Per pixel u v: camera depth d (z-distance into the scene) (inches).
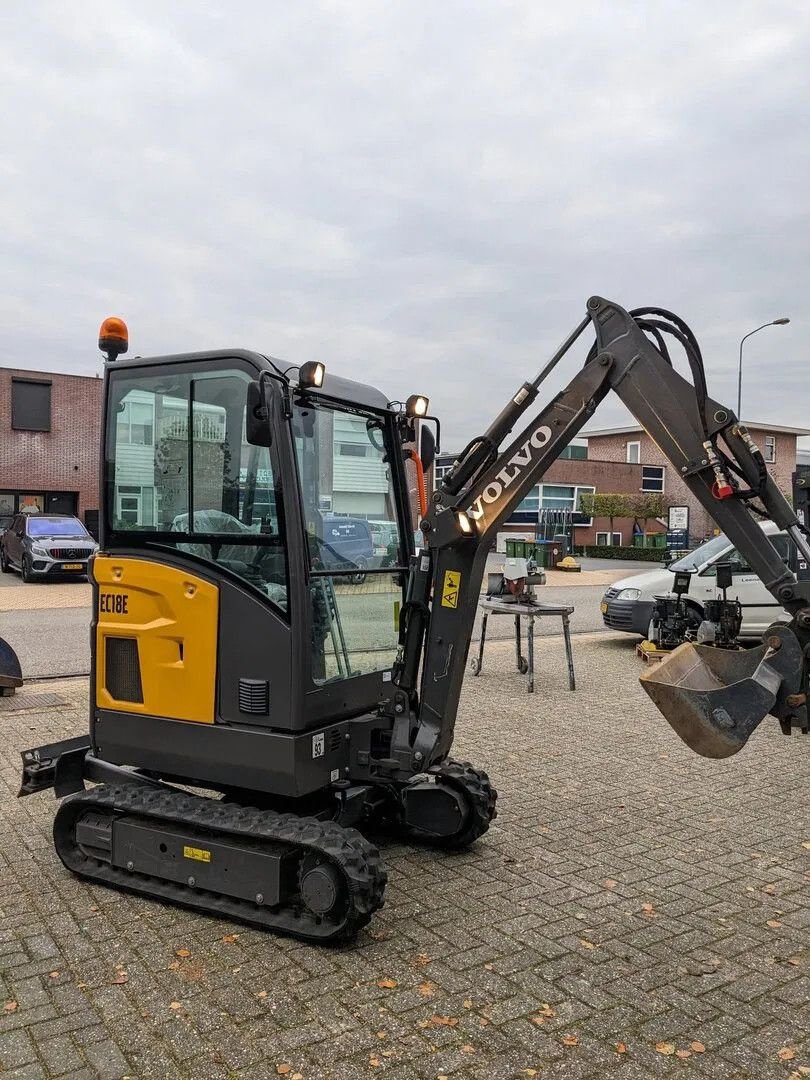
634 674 408.2
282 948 145.5
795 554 273.6
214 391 163.0
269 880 149.2
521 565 385.7
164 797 167.2
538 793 231.6
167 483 168.1
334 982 134.4
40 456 1149.7
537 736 291.9
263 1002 128.5
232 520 160.9
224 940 148.3
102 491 175.8
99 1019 124.0
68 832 176.1
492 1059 115.4
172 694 166.4
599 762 261.1
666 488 1812.3
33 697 337.1
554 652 476.4
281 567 155.4
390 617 187.6
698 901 165.8
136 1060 114.5
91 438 1182.9
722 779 245.0
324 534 167.6
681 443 153.1
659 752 272.7
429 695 170.7
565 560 1169.4
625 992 132.8
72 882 172.6
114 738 175.5
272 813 157.9
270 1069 113.0
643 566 1298.0
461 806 184.9
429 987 133.3
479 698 353.4
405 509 193.2
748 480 146.9
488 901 164.9
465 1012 126.6
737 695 138.4
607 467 1731.1
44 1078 110.6
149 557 169.3
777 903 165.5
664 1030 122.7
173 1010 126.2
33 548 789.9
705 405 150.6
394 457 191.8
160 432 168.9
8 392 1126.4
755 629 460.8
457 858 186.7
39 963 140.0
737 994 132.6
